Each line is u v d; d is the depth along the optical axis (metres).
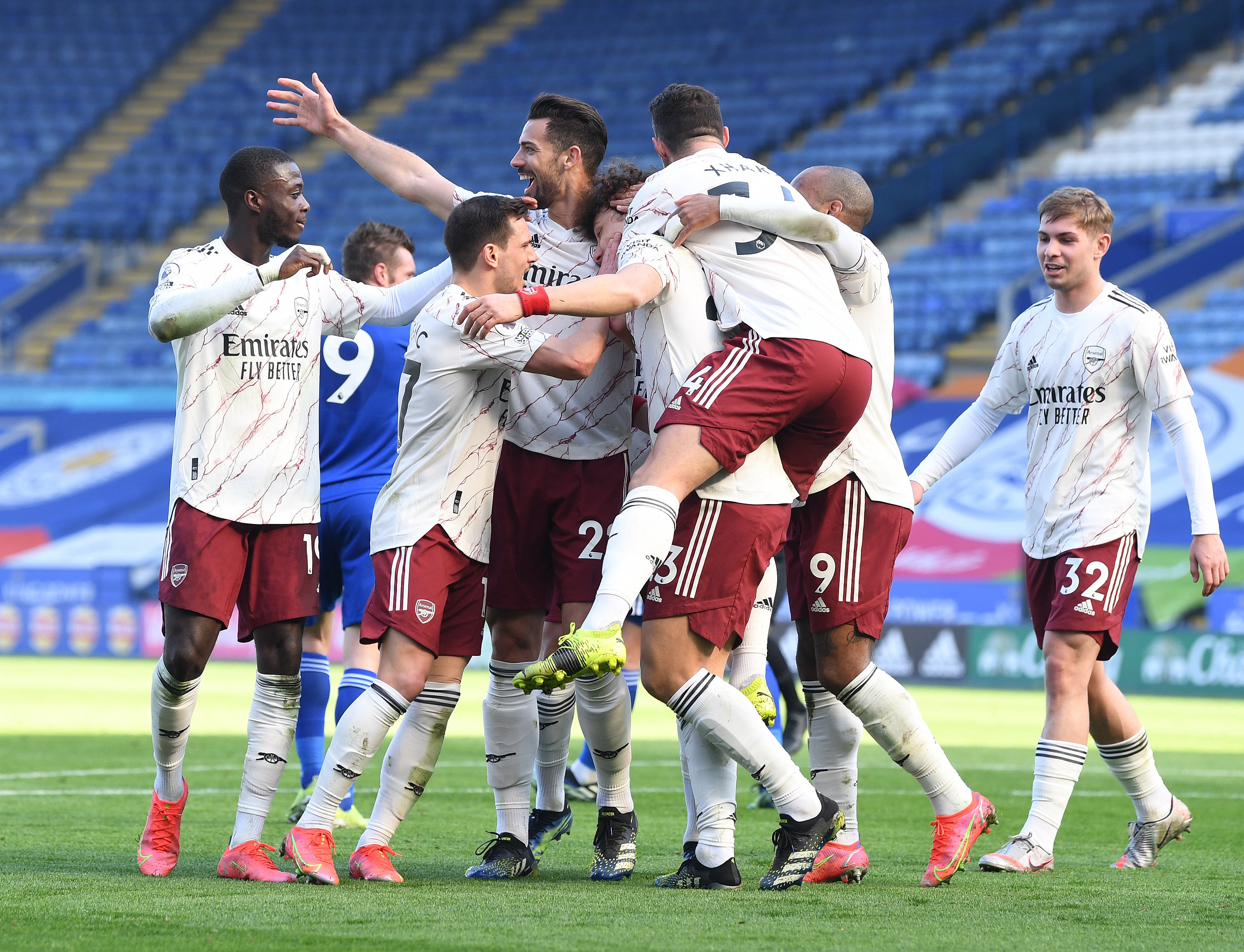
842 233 14.99
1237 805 25.09
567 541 16.70
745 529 14.45
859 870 15.66
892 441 15.97
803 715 27.38
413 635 15.23
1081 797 26.33
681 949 11.52
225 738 34.91
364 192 106.62
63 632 74.50
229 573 15.71
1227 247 84.56
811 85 107.38
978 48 105.44
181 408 15.77
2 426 91.69
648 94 110.62
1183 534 67.69
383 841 15.69
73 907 13.27
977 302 88.12
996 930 12.66
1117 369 17.69
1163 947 11.98
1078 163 95.31
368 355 21.45
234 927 12.37
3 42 123.81
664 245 14.80
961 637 59.59
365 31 122.69
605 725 16.06
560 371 15.31
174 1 126.44
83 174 113.75
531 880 15.86
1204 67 99.50
